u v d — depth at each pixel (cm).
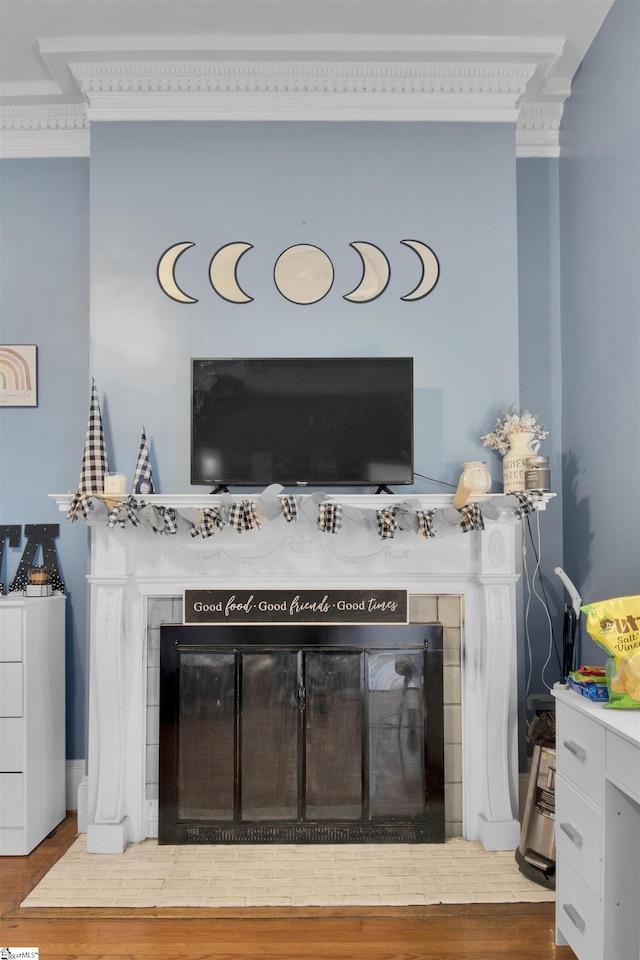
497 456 286
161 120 290
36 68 293
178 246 288
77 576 317
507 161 291
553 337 321
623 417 255
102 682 266
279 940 207
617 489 260
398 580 273
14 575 317
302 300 288
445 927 214
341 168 291
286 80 286
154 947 204
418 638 268
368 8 260
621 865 175
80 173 320
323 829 265
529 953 201
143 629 273
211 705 267
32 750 269
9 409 320
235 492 282
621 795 176
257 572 272
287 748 266
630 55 246
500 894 231
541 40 278
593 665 277
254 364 270
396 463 268
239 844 265
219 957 199
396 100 289
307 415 270
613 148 261
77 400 319
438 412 287
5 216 320
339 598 269
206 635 268
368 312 289
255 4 257
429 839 265
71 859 257
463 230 290
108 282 287
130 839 269
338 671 268
